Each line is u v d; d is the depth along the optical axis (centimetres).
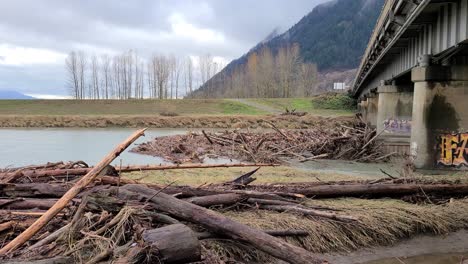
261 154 2523
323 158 2636
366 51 3609
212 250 740
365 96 6222
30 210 869
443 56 1855
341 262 871
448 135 1928
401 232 1008
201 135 3550
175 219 760
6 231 752
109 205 755
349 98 9206
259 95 12950
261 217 952
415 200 1207
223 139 3167
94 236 675
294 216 973
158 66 13175
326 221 961
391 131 3156
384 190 1209
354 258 893
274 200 1039
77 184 752
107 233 707
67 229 700
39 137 4453
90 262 609
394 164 2442
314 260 638
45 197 952
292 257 650
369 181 1333
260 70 13025
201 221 727
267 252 675
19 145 3541
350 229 959
